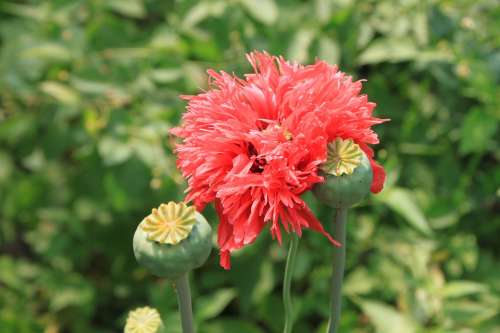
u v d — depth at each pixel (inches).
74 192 105.5
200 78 94.4
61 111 100.6
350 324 90.4
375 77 99.1
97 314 114.0
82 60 95.0
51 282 105.2
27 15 101.3
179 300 42.7
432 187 97.7
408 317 87.8
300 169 41.6
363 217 94.3
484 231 103.0
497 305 92.9
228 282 97.3
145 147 90.6
